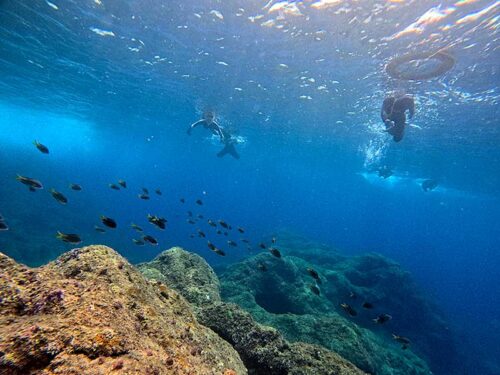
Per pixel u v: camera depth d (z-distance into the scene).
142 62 16.17
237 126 28.50
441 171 31.66
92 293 2.38
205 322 5.71
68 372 1.67
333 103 17.53
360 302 16.50
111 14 11.84
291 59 13.03
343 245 74.38
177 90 20.19
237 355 4.71
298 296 11.56
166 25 12.00
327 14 9.82
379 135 22.66
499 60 10.63
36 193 33.53
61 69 19.70
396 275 19.11
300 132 26.64
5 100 36.00
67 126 49.94
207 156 62.44
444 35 9.87
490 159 22.78
